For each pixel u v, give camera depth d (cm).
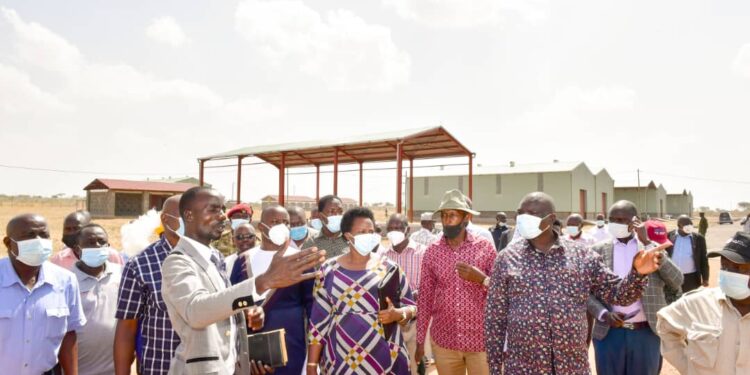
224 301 229
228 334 279
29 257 332
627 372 466
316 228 805
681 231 798
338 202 629
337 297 390
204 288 261
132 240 511
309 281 452
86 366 421
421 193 4975
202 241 287
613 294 338
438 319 464
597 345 481
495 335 358
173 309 261
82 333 420
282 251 237
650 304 455
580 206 4369
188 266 262
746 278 290
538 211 346
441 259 465
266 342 374
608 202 5125
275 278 225
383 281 385
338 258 414
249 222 604
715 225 4622
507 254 363
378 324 384
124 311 331
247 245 553
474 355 446
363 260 405
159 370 315
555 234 362
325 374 390
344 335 382
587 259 350
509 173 4441
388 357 382
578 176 4338
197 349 258
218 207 289
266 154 3056
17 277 343
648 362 457
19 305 340
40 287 353
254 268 470
